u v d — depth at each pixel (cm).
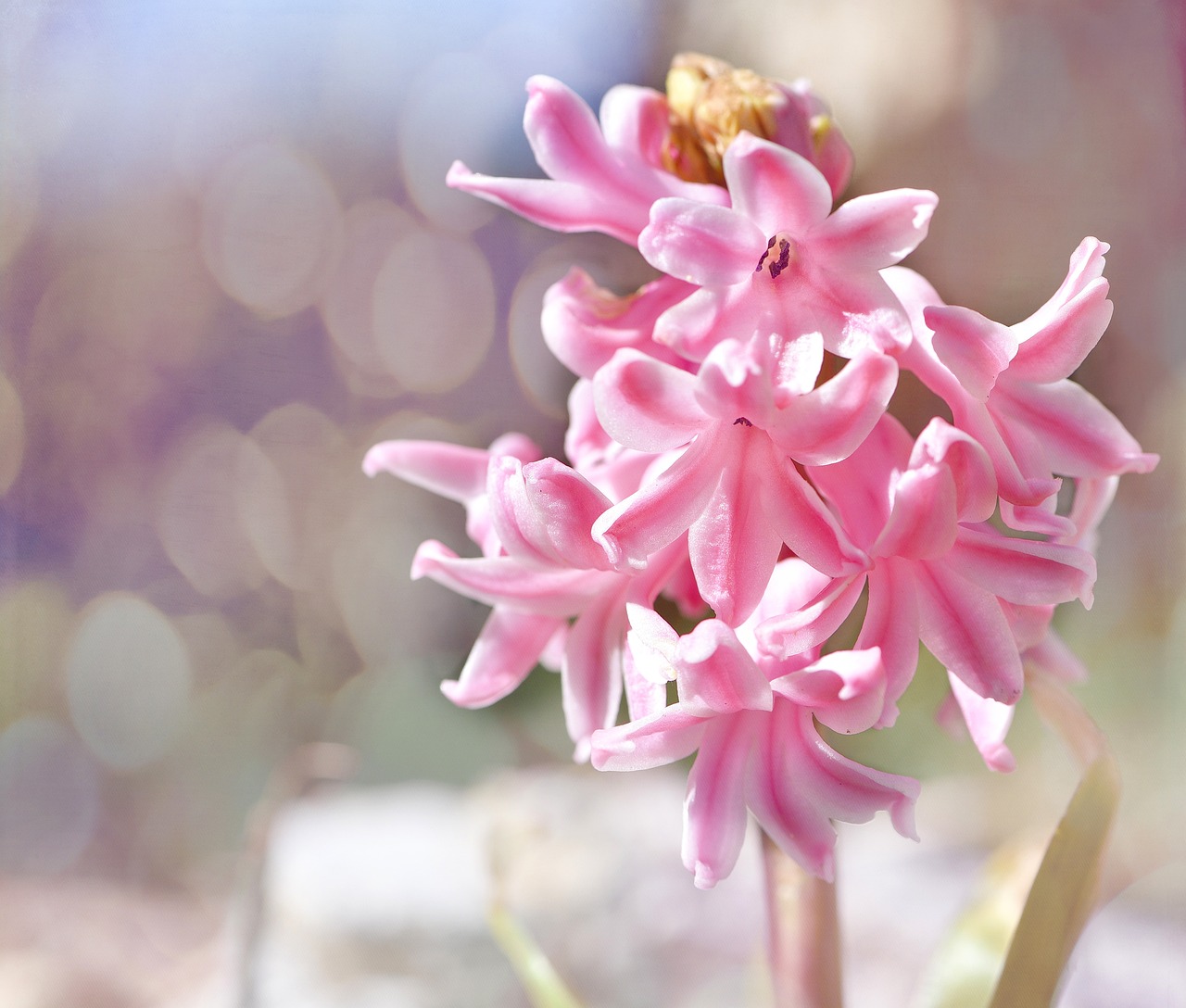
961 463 27
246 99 96
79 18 89
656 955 55
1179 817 78
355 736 99
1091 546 30
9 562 101
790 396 27
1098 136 92
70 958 76
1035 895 30
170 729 101
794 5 98
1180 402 92
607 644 29
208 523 103
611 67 99
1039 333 28
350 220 101
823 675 27
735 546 27
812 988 30
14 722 99
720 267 27
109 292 100
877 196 27
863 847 68
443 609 105
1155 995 51
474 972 54
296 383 104
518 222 98
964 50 94
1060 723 31
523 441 32
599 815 62
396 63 96
